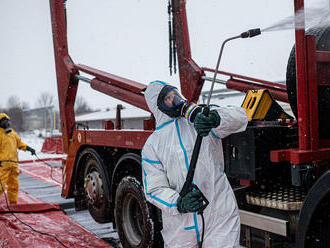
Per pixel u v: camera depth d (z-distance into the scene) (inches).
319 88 85.7
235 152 91.6
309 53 78.7
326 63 83.4
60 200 236.4
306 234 76.0
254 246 96.2
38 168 421.7
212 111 69.3
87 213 198.7
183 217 73.3
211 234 74.0
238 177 90.9
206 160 73.7
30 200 237.5
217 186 75.4
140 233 134.7
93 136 162.9
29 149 223.8
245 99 105.6
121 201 137.9
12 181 214.5
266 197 93.6
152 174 74.9
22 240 147.4
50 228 166.9
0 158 204.8
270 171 88.7
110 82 167.3
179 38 179.2
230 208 76.0
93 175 165.8
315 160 79.4
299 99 80.0
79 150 181.0
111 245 144.6
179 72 181.3
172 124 76.8
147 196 74.9
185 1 176.6
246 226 97.0
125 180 133.7
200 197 66.4
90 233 160.4
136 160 131.2
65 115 190.4
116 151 153.8
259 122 94.0
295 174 79.1
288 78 101.3
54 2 191.8
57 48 194.1
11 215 187.6
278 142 90.0
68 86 187.6
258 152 87.0
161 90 75.5
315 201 74.0
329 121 88.0
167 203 69.1
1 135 205.8
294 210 86.5
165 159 74.9
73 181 186.4
